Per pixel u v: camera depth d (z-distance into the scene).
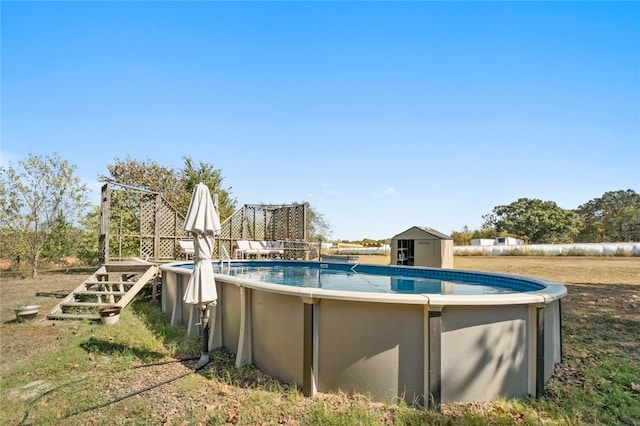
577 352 4.44
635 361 4.12
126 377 3.77
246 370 3.97
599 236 46.12
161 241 11.68
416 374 3.04
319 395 3.26
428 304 2.93
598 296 8.48
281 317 3.70
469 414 2.80
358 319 3.20
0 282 12.45
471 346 3.08
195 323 5.49
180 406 3.08
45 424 2.77
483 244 40.94
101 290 8.33
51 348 4.85
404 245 12.27
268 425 2.72
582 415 2.86
